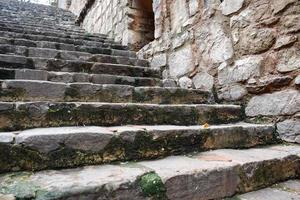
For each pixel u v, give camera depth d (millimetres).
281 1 2264
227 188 1479
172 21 3709
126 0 5363
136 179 1273
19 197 1079
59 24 7383
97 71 3322
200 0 3203
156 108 2143
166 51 3764
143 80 3188
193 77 3223
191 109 2293
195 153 1825
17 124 1700
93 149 1528
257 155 1779
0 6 8367
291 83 2188
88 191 1151
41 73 2645
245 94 2561
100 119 1940
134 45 5211
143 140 1682
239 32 2641
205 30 3088
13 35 4086
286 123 2197
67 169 1425
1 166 1326
